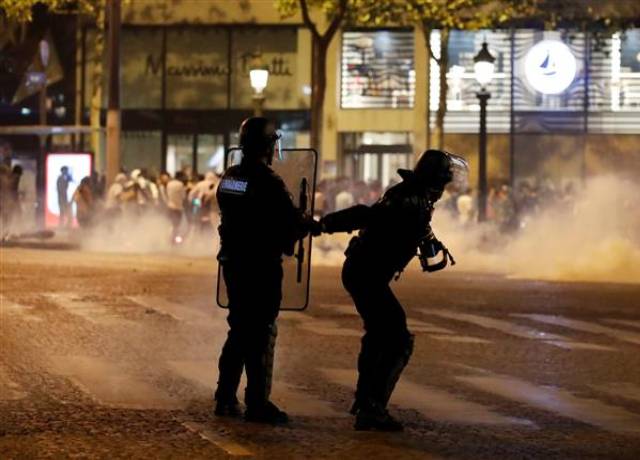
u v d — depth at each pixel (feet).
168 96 191.83
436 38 185.37
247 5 188.85
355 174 188.14
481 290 96.84
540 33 185.06
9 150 165.48
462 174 43.60
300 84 189.26
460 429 43.45
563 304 87.35
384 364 42.65
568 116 185.88
